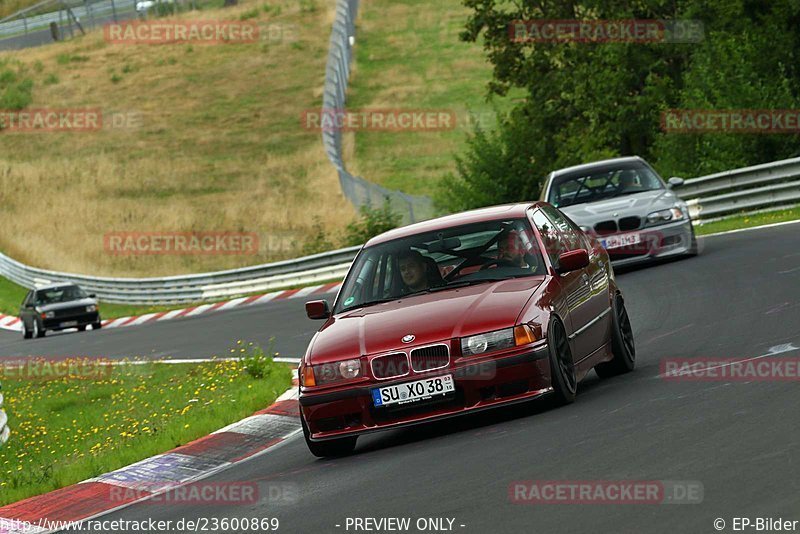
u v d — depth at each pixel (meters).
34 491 35.56
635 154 121.31
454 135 194.50
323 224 148.75
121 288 141.00
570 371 32.97
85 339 103.94
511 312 31.62
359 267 36.34
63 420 55.66
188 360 71.69
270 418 42.00
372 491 26.44
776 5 111.19
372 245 36.81
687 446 24.83
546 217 37.31
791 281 50.97
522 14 131.25
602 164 71.31
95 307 123.62
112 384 66.12
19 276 161.12
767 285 51.47
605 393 33.91
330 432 31.92
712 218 91.31
